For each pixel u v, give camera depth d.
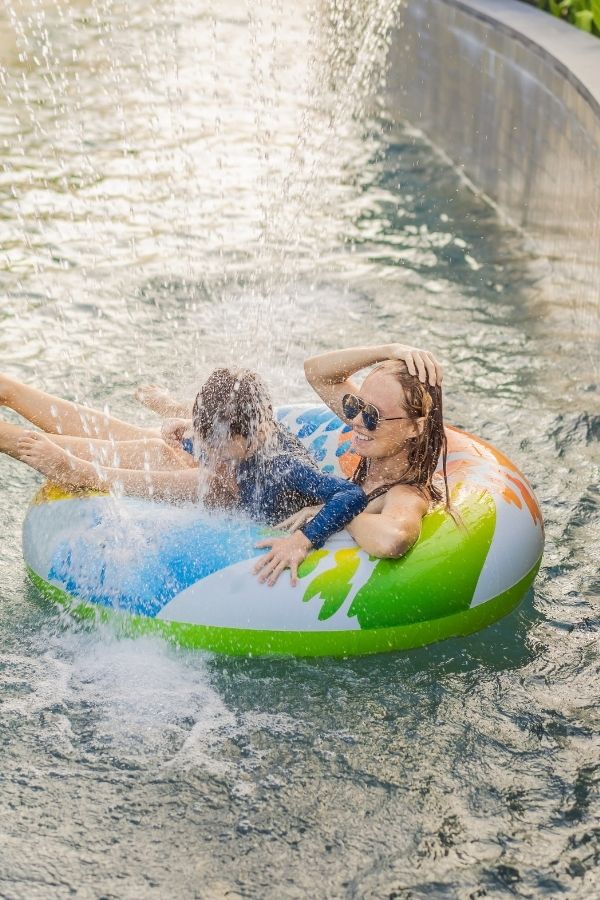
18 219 6.55
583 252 5.55
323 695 3.11
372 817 2.72
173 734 2.96
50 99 8.66
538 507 3.67
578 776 2.85
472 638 3.36
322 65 9.73
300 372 4.98
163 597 3.23
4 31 10.52
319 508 3.37
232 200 6.99
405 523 3.26
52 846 2.61
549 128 6.19
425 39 8.33
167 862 2.57
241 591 3.19
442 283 6.05
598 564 3.74
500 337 5.45
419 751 2.93
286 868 2.56
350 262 6.25
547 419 4.70
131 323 5.41
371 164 7.87
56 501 3.49
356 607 3.20
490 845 2.64
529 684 3.19
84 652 3.25
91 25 10.88
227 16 11.36
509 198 6.95
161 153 7.70
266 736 2.96
